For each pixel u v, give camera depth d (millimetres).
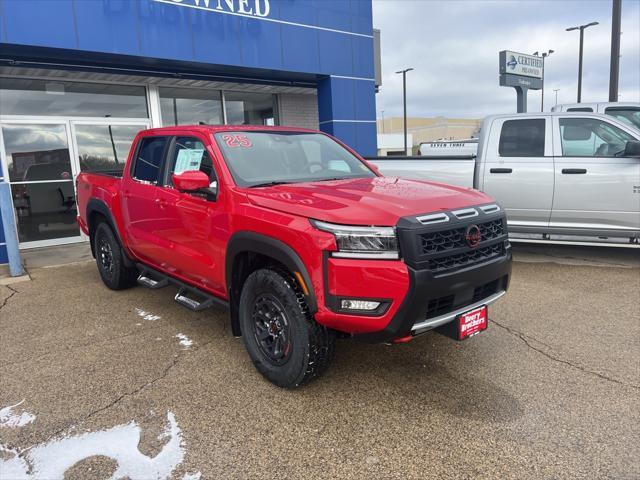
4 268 7340
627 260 6723
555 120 6387
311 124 12594
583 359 3637
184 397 3207
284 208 3082
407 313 2752
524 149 6504
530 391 3184
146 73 9023
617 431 2719
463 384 3301
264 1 9539
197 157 3982
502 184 6555
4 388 3396
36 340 4285
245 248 3295
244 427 2850
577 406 2986
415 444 2654
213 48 8977
